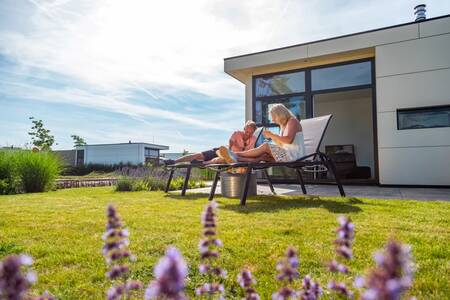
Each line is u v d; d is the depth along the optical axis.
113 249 0.78
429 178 6.20
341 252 0.77
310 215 2.72
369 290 0.42
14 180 6.12
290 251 0.83
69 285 1.32
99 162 29.02
